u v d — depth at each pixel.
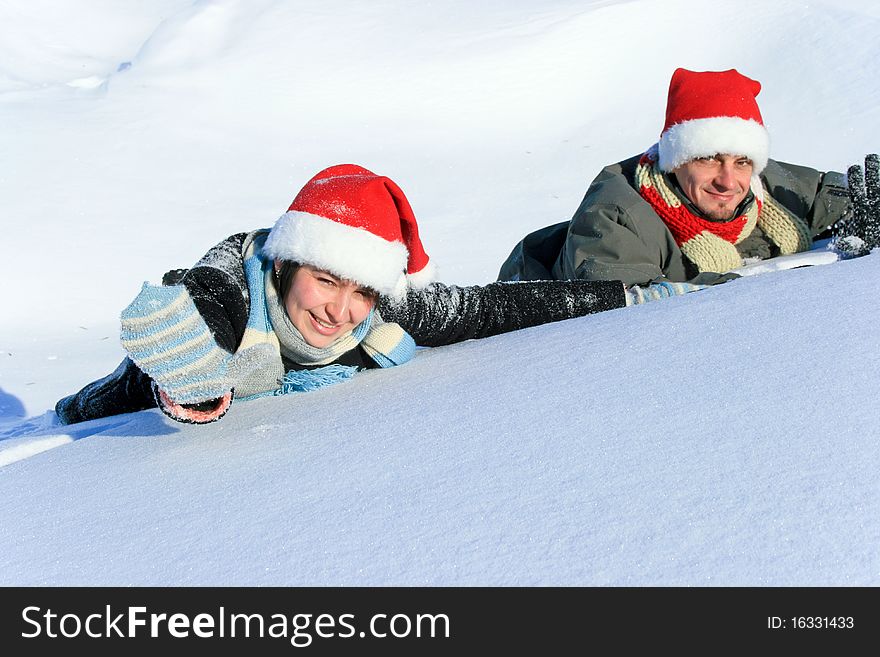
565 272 5.34
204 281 3.67
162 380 3.06
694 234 5.26
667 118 5.39
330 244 3.46
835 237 5.50
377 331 3.99
